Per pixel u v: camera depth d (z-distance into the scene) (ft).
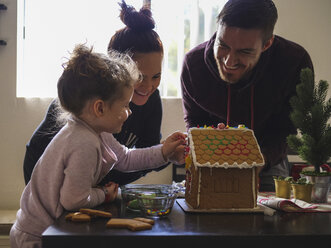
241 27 4.27
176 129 10.32
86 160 3.34
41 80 10.37
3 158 10.11
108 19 10.28
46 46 10.35
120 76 3.55
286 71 5.17
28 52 10.34
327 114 4.45
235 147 3.59
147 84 4.60
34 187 3.53
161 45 4.64
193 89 5.59
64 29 10.30
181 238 2.67
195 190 3.45
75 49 3.67
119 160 4.23
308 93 4.49
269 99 5.28
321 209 3.66
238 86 5.26
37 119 10.15
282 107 5.42
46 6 10.30
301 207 3.65
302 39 10.34
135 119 4.93
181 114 10.32
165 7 10.42
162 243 2.66
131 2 10.19
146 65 4.49
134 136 5.03
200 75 5.45
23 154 10.12
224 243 2.70
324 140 4.23
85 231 2.72
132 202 3.43
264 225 3.02
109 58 3.72
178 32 10.50
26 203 3.60
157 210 3.18
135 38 4.45
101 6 10.29
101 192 3.59
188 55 5.60
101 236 2.63
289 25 10.32
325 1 10.28
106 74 3.48
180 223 3.02
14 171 10.12
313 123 4.39
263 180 5.20
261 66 5.10
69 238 2.61
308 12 10.29
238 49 4.38
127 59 4.09
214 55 4.89
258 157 3.51
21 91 10.35
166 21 10.43
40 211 3.43
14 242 3.58
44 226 3.42
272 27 4.53
